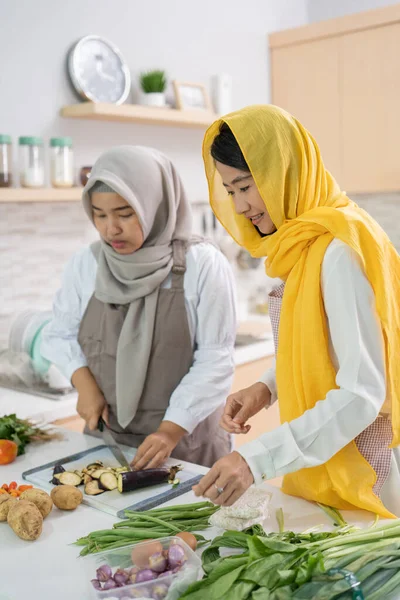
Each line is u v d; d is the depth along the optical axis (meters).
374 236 1.28
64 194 2.56
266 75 3.70
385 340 1.29
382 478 1.35
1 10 2.53
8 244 2.68
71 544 1.25
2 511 1.34
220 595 1.00
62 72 2.75
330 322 1.28
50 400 2.34
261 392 1.52
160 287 1.82
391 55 3.18
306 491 1.38
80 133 2.85
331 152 3.49
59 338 1.97
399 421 1.29
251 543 1.05
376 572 1.06
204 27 3.34
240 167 1.35
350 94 3.37
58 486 1.41
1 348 2.67
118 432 1.86
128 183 1.71
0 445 1.66
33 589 1.09
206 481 1.21
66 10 2.74
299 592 0.98
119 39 2.96
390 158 3.26
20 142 2.52
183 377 1.81
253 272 3.76
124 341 1.78
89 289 1.92
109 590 1.02
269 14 3.71
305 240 1.34
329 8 3.95
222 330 1.81
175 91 3.07
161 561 1.07
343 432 1.24
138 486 1.47
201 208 3.43
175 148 3.27
